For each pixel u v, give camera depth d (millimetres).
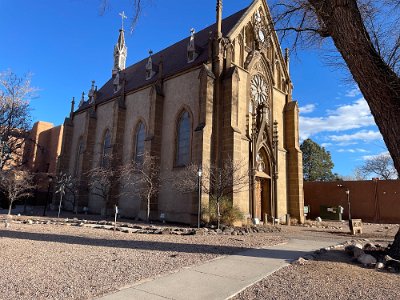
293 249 12750
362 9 11539
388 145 10523
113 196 32156
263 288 7254
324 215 39062
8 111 43594
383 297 6754
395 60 10656
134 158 32562
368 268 9555
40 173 51125
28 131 47688
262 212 29656
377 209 37219
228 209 22359
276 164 30484
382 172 72750
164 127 29094
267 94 32344
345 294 6914
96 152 38938
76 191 38156
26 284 7023
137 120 32906
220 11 27266
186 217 24969
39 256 10164
